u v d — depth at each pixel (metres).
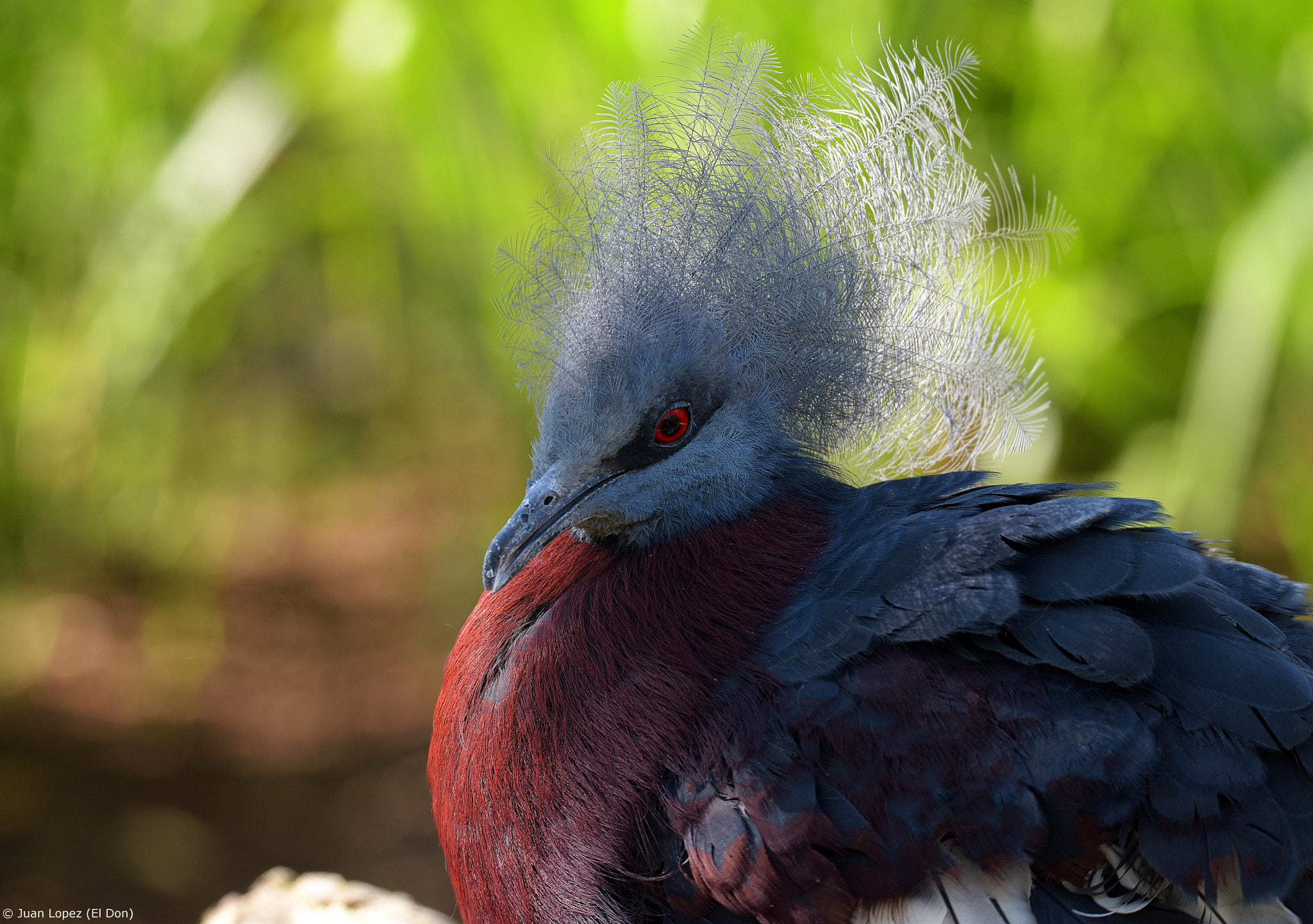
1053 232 5.82
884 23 9.91
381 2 11.54
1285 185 10.70
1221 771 4.29
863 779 4.46
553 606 5.24
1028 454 11.16
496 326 11.52
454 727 5.24
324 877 7.60
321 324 16.14
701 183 5.29
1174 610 4.59
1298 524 11.82
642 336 5.23
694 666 4.79
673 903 4.69
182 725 13.66
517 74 11.07
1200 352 11.35
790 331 5.34
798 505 5.40
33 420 13.52
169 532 15.27
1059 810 4.32
